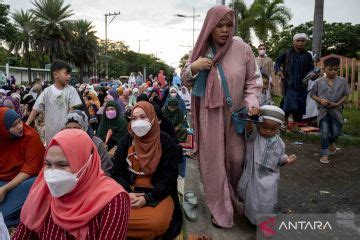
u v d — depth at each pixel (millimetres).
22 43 44344
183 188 4469
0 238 2070
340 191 4371
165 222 3021
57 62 4727
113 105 5102
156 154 3107
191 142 5492
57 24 47031
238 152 3434
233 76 3283
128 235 2967
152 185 3195
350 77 11031
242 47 3355
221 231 3348
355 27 38406
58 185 1864
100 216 1948
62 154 1899
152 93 8656
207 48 3432
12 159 3484
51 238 1981
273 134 3307
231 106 3312
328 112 5492
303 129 7359
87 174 1956
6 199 3365
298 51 6934
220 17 3217
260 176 3266
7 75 29594
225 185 3348
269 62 8562
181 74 3535
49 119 4750
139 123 2969
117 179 3189
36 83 10172
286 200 4090
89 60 55750
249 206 3273
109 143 5195
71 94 4805
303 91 7039
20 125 3389
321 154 5762
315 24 10539
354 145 6559
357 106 10750
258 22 26125
